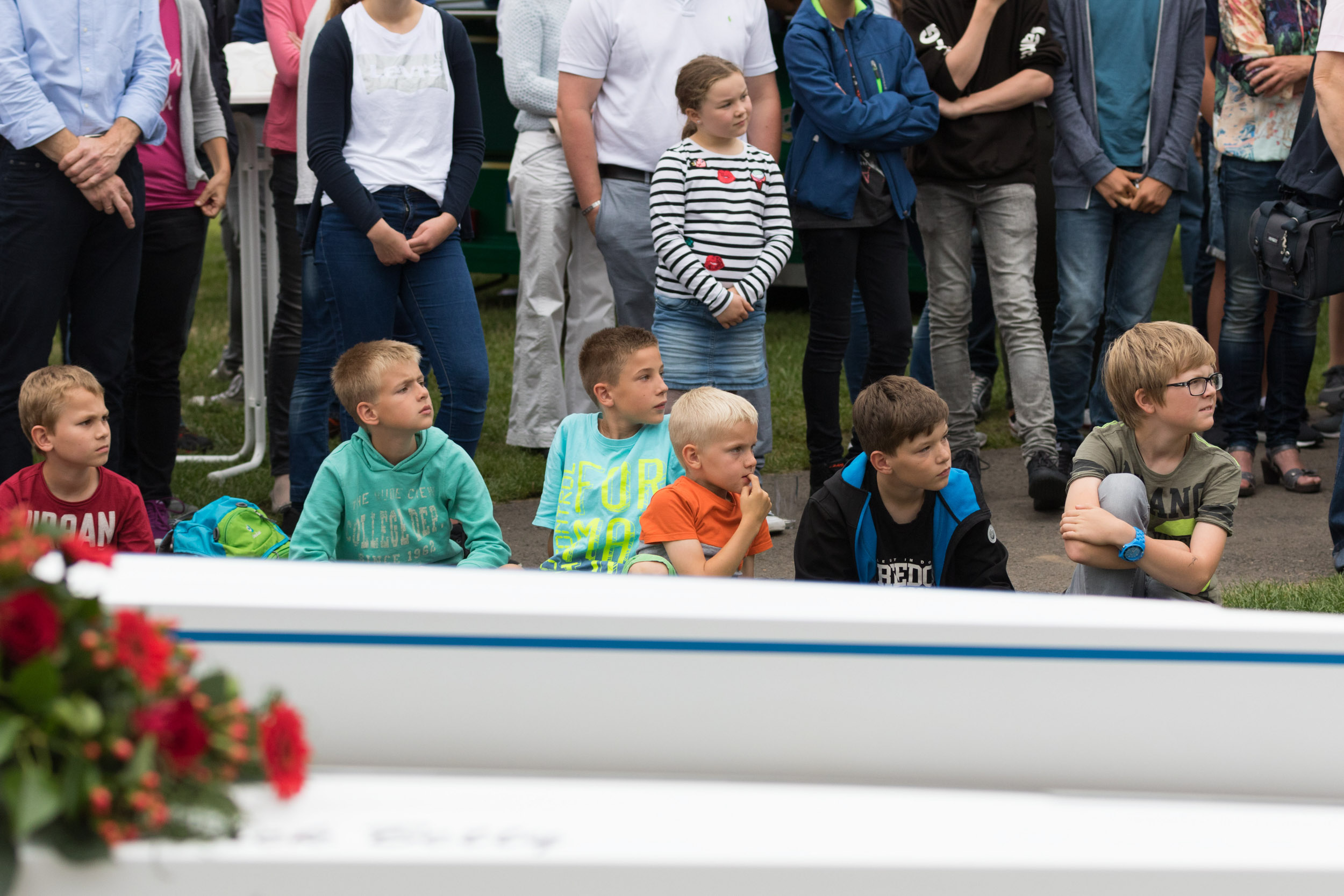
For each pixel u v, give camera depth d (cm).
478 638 704
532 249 2305
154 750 565
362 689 705
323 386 1855
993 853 636
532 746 712
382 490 1410
